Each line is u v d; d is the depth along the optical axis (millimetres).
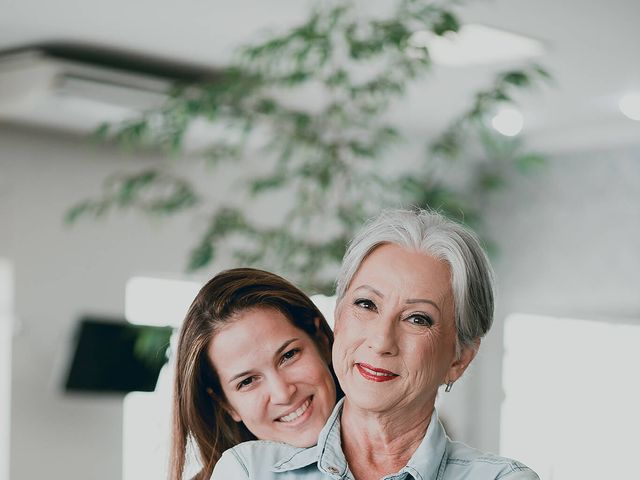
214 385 1930
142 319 5973
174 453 1952
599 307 6332
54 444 5695
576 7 3664
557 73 4703
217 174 6016
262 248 3840
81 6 3920
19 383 5574
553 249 6551
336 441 1491
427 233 1423
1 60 4707
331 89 3703
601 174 6309
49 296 5652
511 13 3738
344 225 3729
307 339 1884
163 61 4727
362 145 3965
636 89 5035
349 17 3744
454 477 1452
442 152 4043
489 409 6828
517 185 6703
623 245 6199
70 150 5695
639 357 6129
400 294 1394
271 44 3479
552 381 6590
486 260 1455
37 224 5617
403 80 3633
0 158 5508
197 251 3949
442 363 1426
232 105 3869
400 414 1438
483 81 4848
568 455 6488
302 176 3809
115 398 5914
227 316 1851
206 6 3850
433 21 3418
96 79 4562
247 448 1594
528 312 6711
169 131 4062
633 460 6152
